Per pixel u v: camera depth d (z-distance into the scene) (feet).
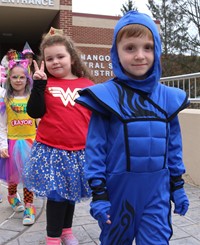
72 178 8.72
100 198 5.90
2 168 12.18
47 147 8.93
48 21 53.21
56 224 8.80
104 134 6.22
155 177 6.15
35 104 8.56
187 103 6.56
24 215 11.64
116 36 6.27
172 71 111.96
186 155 16.63
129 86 6.25
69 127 8.82
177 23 113.39
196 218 11.75
